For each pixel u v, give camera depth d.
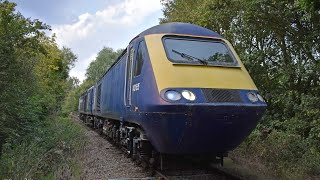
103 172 8.38
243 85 6.64
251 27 11.53
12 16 10.34
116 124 12.68
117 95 10.79
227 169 7.94
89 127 27.17
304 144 9.07
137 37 8.32
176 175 7.64
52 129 11.89
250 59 12.05
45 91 19.67
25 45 11.50
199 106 5.94
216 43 7.51
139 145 8.18
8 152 7.41
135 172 8.38
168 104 5.95
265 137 10.69
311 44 10.32
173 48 7.04
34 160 7.14
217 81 6.47
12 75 8.98
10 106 8.57
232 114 6.14
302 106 9.92
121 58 10.57
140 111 7.04
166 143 6.52
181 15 16.89
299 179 7.38
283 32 11.31
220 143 6.63
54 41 24.75
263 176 7.55
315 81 10.84
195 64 6.70
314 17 9.65
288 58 11.98
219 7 12.18
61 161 8.17
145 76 6.88
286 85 11.44
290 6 10.19
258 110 6.39
